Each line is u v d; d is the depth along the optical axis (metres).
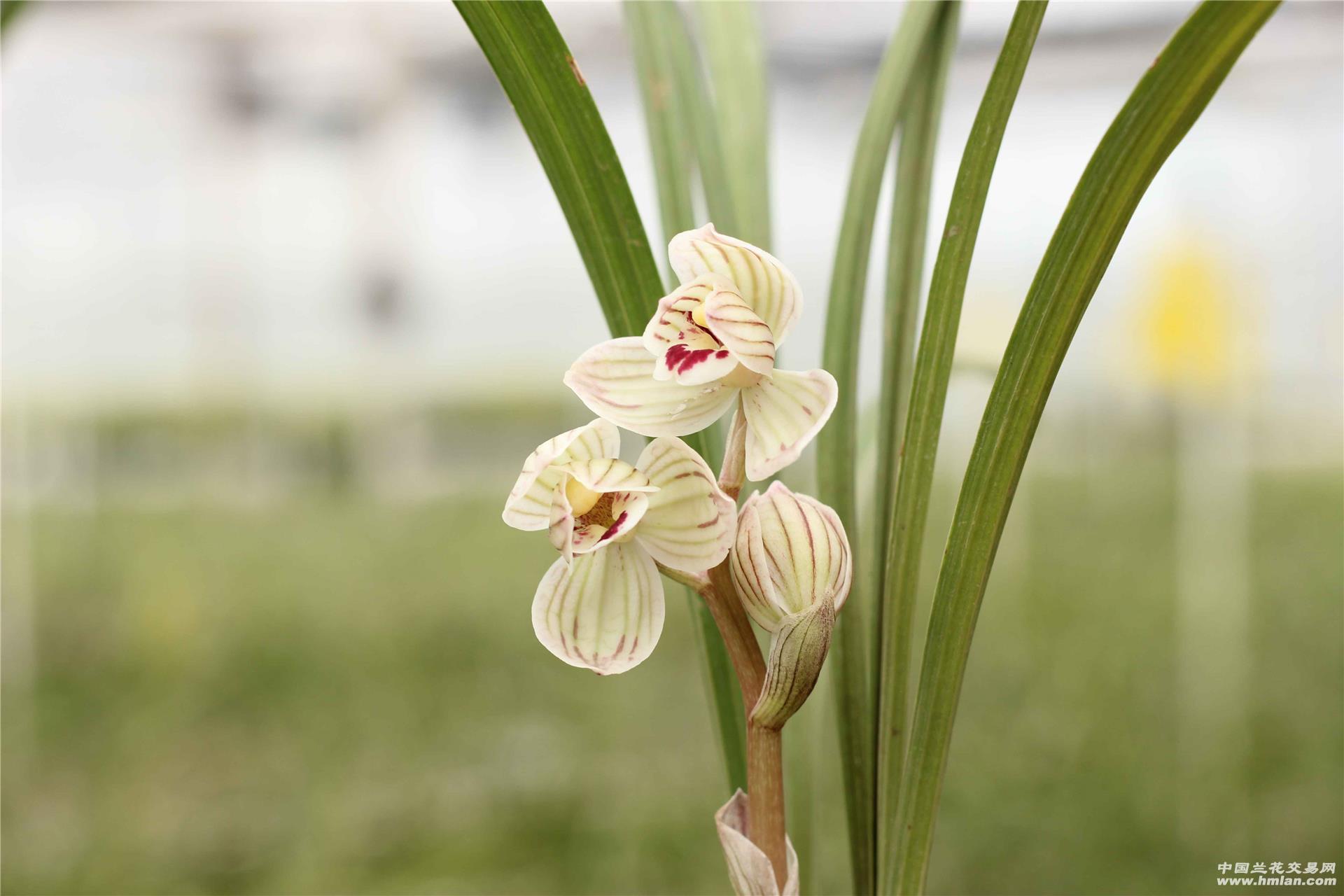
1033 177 2.13
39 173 2.35
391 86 2.52
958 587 0.33
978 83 1.96
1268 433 2.68
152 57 2.24
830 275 0.38
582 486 0.34
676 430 0.33
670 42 0.39
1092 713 1.35
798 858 0.39
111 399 2.79
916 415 0.35
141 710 1.49
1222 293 1.34
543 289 2.89
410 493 2.98
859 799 0.36
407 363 2.98
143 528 2.50
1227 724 1.22
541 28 0.33
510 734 1.38
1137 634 1.68
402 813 1.17
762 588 0.33
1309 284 2.10
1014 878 1.02
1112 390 2.32
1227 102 1.96
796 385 0.33
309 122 2.57
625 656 0.34
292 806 1.20
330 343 2.94
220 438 2.94
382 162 2.67
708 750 1.33
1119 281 1.61
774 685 0.33
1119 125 0.30
